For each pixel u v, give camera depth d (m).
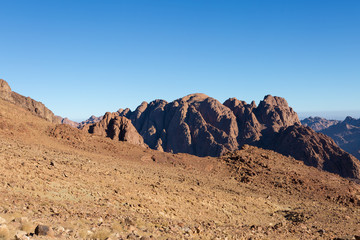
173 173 70.62
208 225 31.94
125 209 28.69
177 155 90.62
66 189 29.50
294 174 88.06
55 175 33.72
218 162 92.75
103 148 78.94
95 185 35.31
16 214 15.84
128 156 78.25
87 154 66.88
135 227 20.48
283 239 31.88
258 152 105.75
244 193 64.56
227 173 85.44
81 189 31.34
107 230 16.72
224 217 39.97
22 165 33.44
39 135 71.50
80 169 43.09
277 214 53.03
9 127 65.19
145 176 55.47
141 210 30.23
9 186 24.28
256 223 41.97
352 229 47.56
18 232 11.61
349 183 92.81
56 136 76.00
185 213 35.41
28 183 26.92
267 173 86.19
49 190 27.20
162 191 43.44
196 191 52.34
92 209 24.78
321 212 59.03
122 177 46.69
